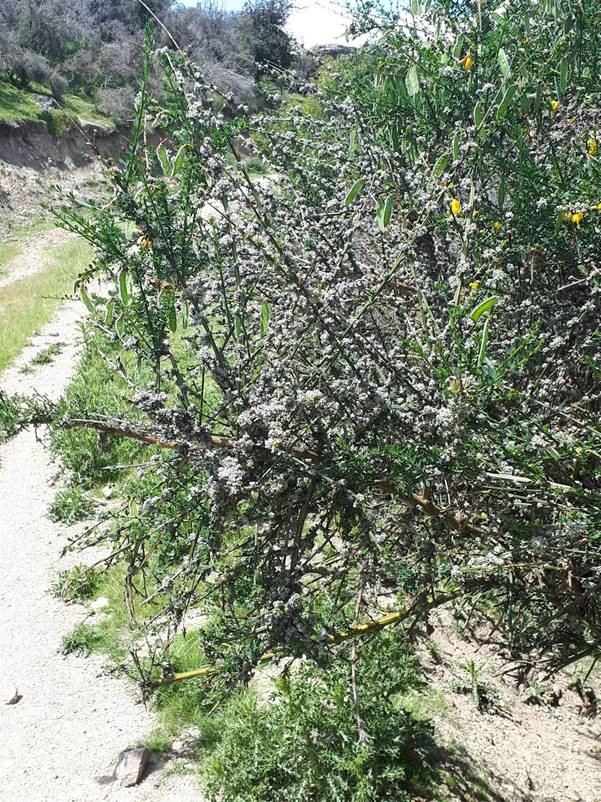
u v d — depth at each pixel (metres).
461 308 2.25
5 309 14.48
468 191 3.10
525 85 2.91
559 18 2.99
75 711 5.00
